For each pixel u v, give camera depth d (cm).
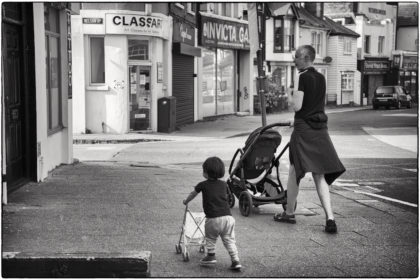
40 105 999
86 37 2236
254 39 1164
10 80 893
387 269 606
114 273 548
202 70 3170
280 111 4284
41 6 985
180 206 866
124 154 1706
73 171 1161
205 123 3002
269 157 847
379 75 6316
